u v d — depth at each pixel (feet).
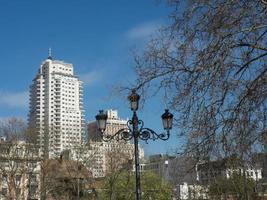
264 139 54.49
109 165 237.45
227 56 52.75
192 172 60.49
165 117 72.02
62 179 253.44
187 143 56.03
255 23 52.80
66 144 259.60
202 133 54.90
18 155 226.79
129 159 231.50
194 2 54.03
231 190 99.71
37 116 343.87
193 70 54.19
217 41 52.75
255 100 54.19
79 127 348.38
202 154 55.26
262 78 54.29
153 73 57.93
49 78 349.41
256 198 95.35
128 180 232.53
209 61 53.16
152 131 75.25
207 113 54.60
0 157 223.51
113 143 232.73
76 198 255.29
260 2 52.75
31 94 355.15
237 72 54.08
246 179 91.20
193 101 54.85
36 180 239.91
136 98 67.77
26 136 229.86
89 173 250.78
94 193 252.01
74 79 357.82
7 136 225.56
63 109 344.49
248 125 54.29
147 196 240.53
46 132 238.68
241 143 54.29
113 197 236.02
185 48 54.54
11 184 225.76
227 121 54.39
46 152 236.63
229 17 52.80
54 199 254.06
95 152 249.55
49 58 350.02
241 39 53.36
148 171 248.32
